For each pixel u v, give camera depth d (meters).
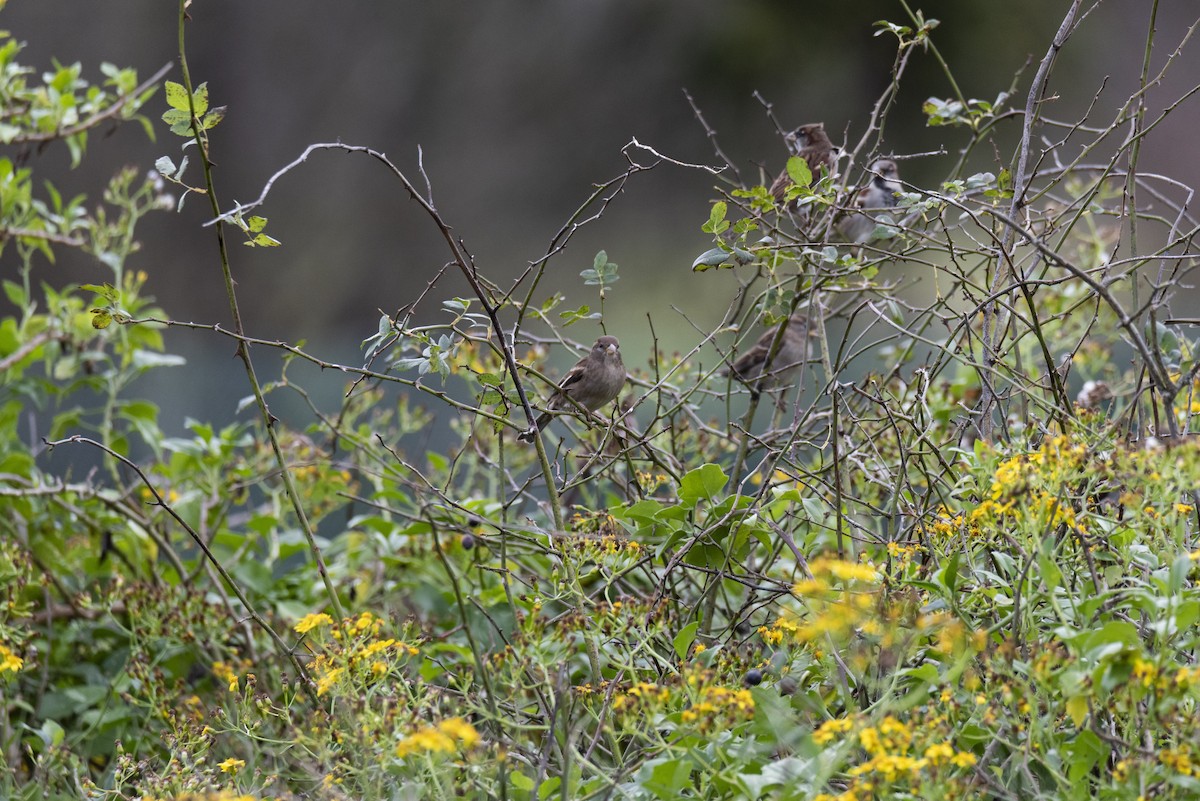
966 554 7.57
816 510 8.34
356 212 55.06
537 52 56.88
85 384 13.06
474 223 55.50
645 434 9.90
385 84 56.53
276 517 12.45
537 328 17.30
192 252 51.41
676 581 9.61
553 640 7.93
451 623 11.28
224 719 8.95
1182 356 8.47
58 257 40.69
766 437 10.26
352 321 54.22
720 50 54.25
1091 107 9.79
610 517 9.05
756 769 6.85
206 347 27.45
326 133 55.78
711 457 11.84
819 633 6.63
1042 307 11.70
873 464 10.09
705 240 52.12
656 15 55.78
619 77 55.88
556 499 8.79
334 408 18.12
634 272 51.84
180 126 7.96
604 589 8.16
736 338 10.05
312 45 56.03
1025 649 6.95
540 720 8.59
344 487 12.80
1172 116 51.16
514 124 56.56
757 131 54.25
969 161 49.03
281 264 53.62
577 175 55.62
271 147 55.50
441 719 6.96
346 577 12.58
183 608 10.66
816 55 54.09
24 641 10.34
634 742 8.04
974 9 52.06
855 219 11.62
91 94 12.75
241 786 8.02
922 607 7.29
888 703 6.32
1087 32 52.34
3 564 10.19
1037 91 9.41
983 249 9.12
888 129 51.59
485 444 13.12
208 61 54.38
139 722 11.23
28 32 50.31
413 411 13.98
